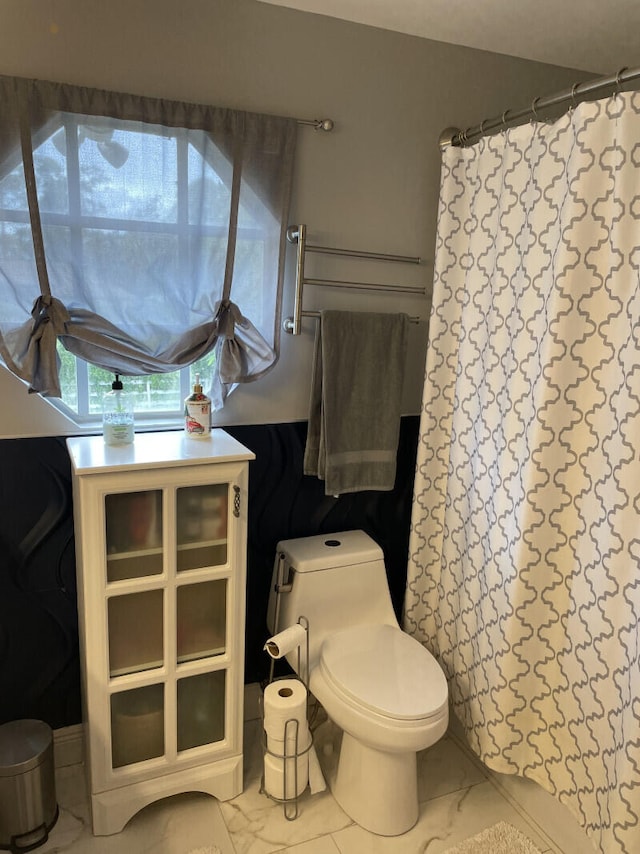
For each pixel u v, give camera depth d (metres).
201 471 1.67
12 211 1.61
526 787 1.89
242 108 1.83
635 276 1.42
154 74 1.71
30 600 1.87
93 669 1.66
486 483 1.87
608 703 1.54
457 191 1.95
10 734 1.77
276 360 1.95
